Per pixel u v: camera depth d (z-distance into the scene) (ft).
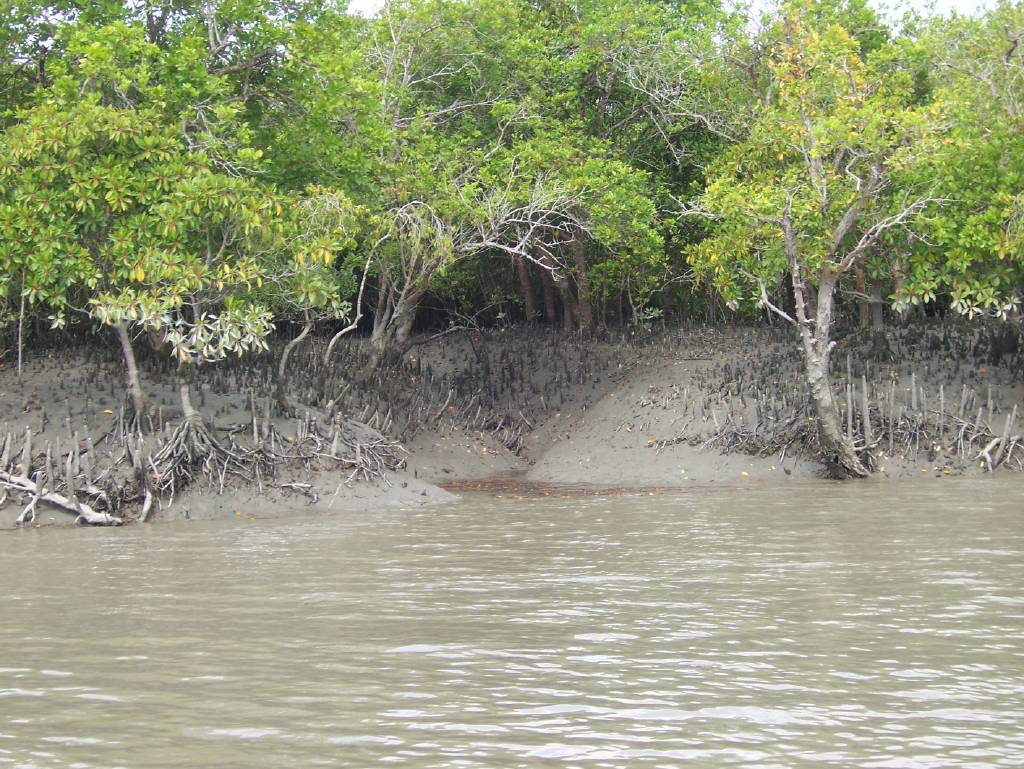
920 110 64.08
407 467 72.38
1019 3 72.90
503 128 84.94
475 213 74.23
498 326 109.40
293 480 57.98
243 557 40.70
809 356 67.97
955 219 69.15
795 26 69.51
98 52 57.77
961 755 18.24
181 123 60.13
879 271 73.41
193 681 23.07
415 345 100.27
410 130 82.28
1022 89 71.87
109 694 22.16
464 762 17.99
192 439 56.18
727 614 29.19
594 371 90.53
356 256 78.02
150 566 38.81
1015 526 45.21
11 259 54.44
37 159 55.01
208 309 65.51
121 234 55.01
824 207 66.85
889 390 75.00
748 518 49.78
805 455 69.97
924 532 43.86
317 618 29.30
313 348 90.48
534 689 22.24
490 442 82.53
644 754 18.35
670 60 84.38
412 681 22.89
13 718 20.57
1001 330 80.38
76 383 62.95
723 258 71.41
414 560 39.27
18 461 54.29
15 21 66.49
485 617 29.19
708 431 73.82
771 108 72.49
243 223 58.54
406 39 85.56
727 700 21.35
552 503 58.80
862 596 31.32
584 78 92.27
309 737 19.30
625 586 33.50
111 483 52.95
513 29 88.12
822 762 17.95
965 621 27.96
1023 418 73.10
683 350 90.58
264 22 66.95
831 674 23.16
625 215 80.79
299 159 70.23
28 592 33.81
